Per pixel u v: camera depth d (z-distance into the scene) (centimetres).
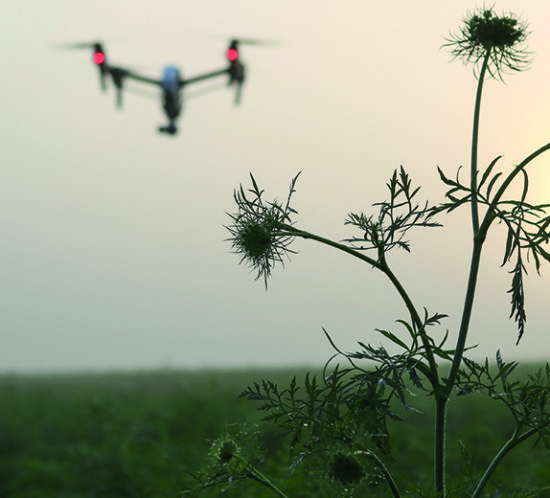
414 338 243
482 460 796
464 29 301
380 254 253
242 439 271
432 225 252
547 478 561
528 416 246
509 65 295
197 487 268
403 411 1243
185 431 1228
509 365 248
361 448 236
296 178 269
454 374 247
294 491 431
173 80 2981
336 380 242
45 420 1303
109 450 909
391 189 256
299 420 246
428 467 767
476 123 275
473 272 253
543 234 244
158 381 3045
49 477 852
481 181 251
